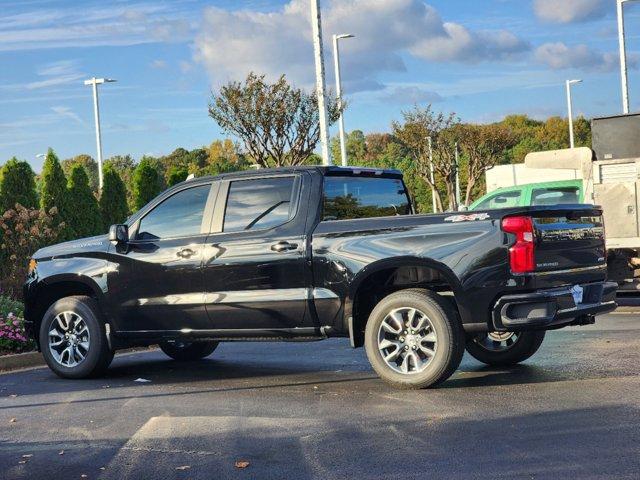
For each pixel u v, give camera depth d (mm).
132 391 8641
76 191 22891
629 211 14359
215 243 8766
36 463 5941
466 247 7645
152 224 9281
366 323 8461
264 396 8031
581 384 7703
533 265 7512
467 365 9258
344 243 8125
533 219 7590
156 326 9148
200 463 5754
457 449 5762
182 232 9086
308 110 24516
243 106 23906
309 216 8406
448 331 7691
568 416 6492
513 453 5586
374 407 7227
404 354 7953
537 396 7297
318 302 8227
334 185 8602
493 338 9195
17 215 18344
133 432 6742
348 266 8070
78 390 8867
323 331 8305
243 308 8594
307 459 5730
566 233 7887
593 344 10117
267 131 24141
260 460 5762
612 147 15234
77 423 7188
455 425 6426
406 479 5176
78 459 5996
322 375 9125
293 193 8555
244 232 8688
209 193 9008
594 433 5961
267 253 8469
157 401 8016
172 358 11109
